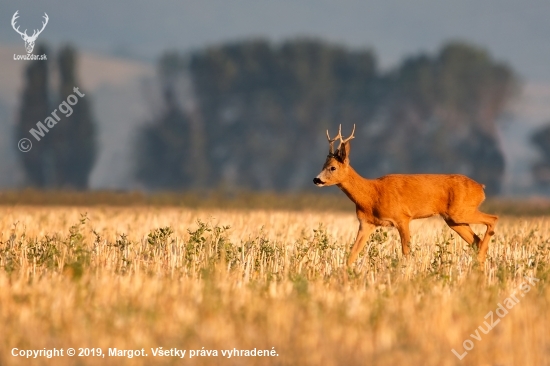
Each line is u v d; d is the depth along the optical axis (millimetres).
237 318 35781
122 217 81438
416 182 57406
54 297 37531
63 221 72000
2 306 36688
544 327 35938
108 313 35562
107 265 47375
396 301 39094
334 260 51375
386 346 32844
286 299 38531
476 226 75188
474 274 46344
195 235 53000
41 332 33656
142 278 42000
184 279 42906
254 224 73875
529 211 121312
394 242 59219
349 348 32625
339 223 79250
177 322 34969
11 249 52656
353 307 37312
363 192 57156
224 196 140875
